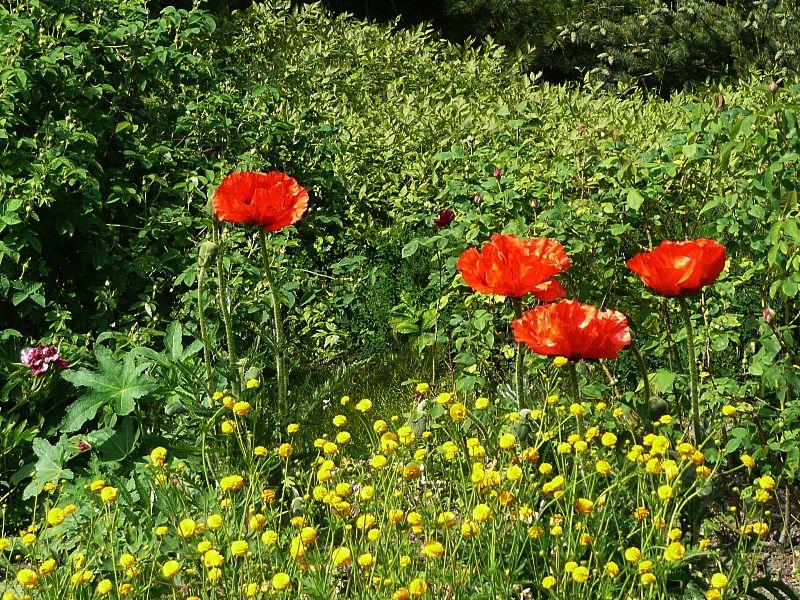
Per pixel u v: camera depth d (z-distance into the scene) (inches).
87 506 122.9
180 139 217.5
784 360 122.6
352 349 204.8
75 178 173.0
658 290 96.8
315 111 258.2
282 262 207.0
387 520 97.6
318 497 93.0
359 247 226.5
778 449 119.4
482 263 103.8
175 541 98.8
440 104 289.0
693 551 86.7
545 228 153.9
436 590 89.0
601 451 103.9
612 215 156.7
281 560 92.5
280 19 349.1
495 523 90.0
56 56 184.5
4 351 157.5
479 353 153.7
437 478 117.6
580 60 533.6
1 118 169.0
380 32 407.2
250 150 220.8
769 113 128.3
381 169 252.1
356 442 159.6
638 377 155.0
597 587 92.2
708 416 129.6
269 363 159.3
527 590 97.0
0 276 164.9
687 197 156.2
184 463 116.3
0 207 163.9
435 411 120.0
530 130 218.5
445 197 215.0
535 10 549.6
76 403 130.3
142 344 166.6
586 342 95.0
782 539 124.0
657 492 94.8
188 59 224.2
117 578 94.9
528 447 104.3
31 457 147.6
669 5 526.0
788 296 124.1
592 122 220.7
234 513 99.2
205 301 178.1
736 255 145.2
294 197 122.7
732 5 488.7
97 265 179.6
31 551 99.3
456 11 573.6
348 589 97.6
